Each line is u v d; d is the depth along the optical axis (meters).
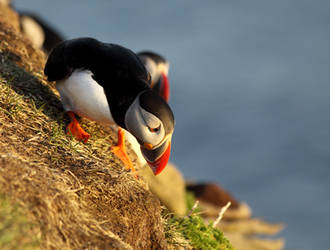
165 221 6.15
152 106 5.57
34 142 5.35
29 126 5.60
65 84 5.96
